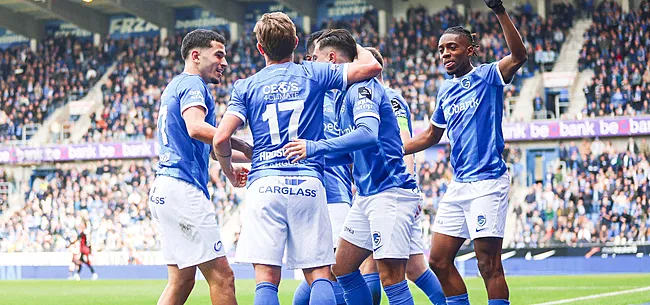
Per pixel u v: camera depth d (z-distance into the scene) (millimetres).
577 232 25594
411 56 34406
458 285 7172
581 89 31906
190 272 6707
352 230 6988
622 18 32281
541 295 14258
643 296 13508
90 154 34031
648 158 28078
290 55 6016
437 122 7441
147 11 37969
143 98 36188
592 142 28734
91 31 39562
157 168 6676
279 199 5730
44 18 40938
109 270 27594
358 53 6516
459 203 7078
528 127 29797
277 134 5797
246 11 39125
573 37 33938
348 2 37906
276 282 5820
